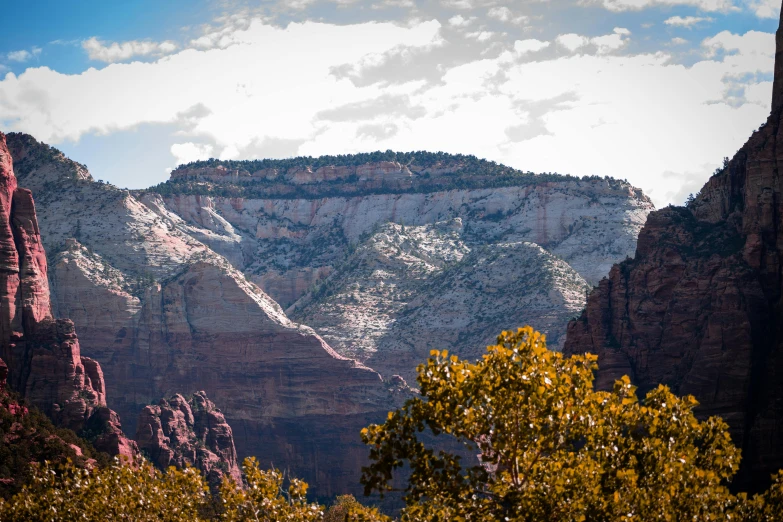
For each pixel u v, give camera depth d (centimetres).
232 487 13975
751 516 11194
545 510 9650
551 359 10375
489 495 10094
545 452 10600
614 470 10419
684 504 10388
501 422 9938
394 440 10119
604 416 10606
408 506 10419
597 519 9869
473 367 10306
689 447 10656
